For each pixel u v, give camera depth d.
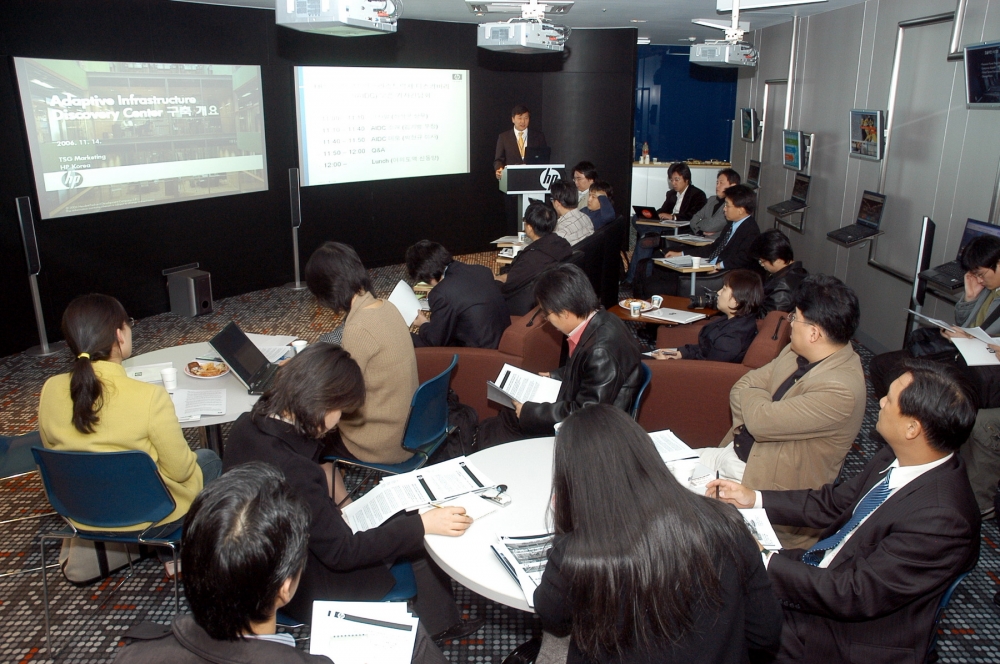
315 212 7.32
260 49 6.58
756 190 8.61
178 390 2.88
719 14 6.98
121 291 5.85
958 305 3.74
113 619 2.59
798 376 2.47
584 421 1.26
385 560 1.86
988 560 2.90
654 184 10.84
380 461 2.73
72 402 2.25
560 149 8.88
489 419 3.26
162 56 5.82
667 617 1.15
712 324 3.74
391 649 1.43
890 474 1.82
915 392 1.69
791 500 2.08
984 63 4.02
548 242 4.70
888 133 5.41
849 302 2.26
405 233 8.17
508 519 1.94
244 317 6.15
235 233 6.70
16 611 2.64
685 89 11.27
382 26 4.01
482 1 5.04
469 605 2.66
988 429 3.03
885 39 5.48
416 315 3.84
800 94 7.20
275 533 1.05
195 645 1.04
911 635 1.70
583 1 6.04
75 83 5.26
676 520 1.18
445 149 8.20
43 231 5.25
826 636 1.75
